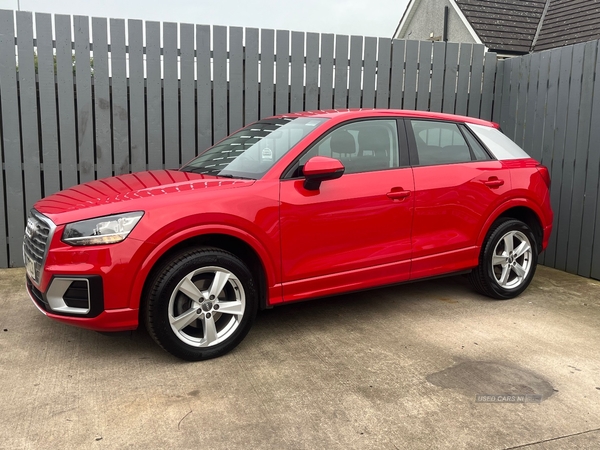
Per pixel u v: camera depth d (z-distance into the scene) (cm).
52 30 563
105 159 600
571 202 597
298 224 369
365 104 674
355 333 402
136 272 319
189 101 615
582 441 261
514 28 1202
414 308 462
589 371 340
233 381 321
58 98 575
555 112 618
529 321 433
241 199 348
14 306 454
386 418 280
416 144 432
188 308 344
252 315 362
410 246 419
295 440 259
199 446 254
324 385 317
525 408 292
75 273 312
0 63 553
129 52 588
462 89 712
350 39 657
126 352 362
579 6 1189
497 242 466
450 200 434
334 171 361
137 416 279
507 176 469
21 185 577
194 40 606
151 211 323
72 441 256
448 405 294
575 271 595
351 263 394
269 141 409
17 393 303
